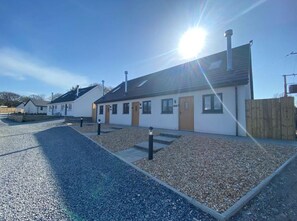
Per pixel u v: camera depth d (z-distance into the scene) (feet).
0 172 17.26
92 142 33.04
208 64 43.96
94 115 85.81
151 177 15.98
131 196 12.57
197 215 10.19
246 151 20.44
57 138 37.81
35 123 77.10
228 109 32.78
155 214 10.34
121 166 19.30
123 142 31.45
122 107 63.67
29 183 14.73
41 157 22.86
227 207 10.68
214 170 16.31
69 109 111.04
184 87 39.96
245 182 13.79
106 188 13.87
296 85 60.44
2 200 11.87
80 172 17.43
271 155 19.29
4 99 213.05
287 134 27.45
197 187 13.55
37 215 10.18
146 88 55.67
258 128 29.71
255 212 10.32
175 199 12.07
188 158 20.03
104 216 10.13
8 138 37.99
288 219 9.64
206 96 36.37
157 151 24.21
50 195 12.67
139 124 54.49
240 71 33.27
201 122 36.70
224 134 32.86
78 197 12.41
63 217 10.02
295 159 18.61
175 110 42.42
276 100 28.58
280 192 12.50
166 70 59.00
